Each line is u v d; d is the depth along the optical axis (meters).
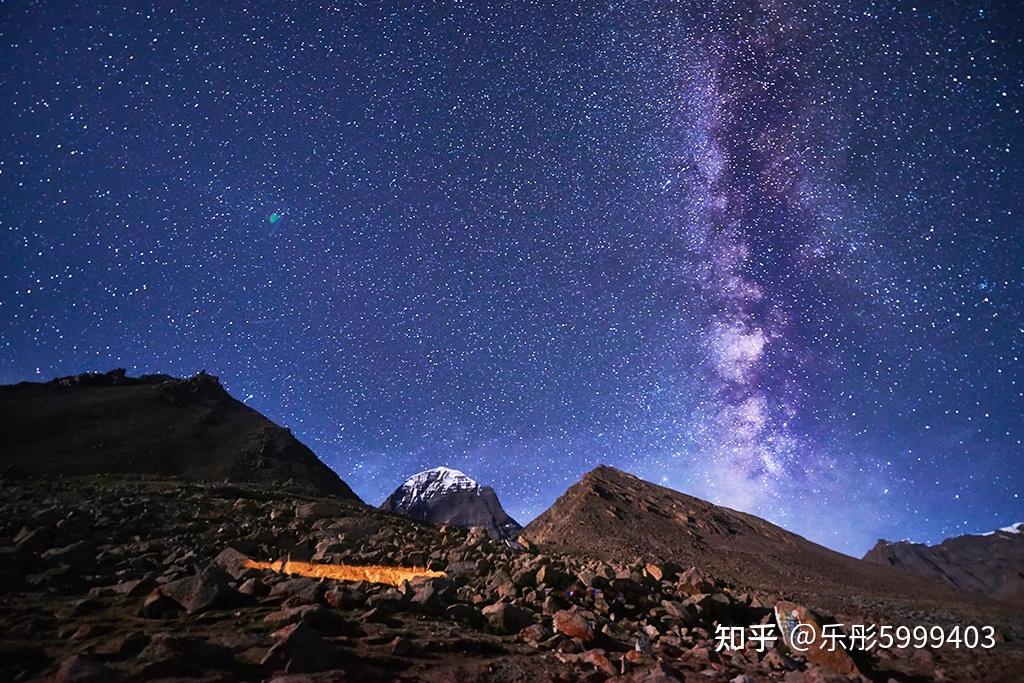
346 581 8.64
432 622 7.11
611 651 7.21
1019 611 33.31
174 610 6.26
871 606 24.00
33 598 6.47
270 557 10.09
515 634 7.34
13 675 4.21
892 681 7.61
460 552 11.77
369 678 4.85
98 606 6.31
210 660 4.79
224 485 19.02
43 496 12.60
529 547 15.95
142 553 9.02
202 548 9.75
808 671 6.97
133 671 4.32
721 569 35.84
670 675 5.93
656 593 10.53
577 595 9.43
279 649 4.85
